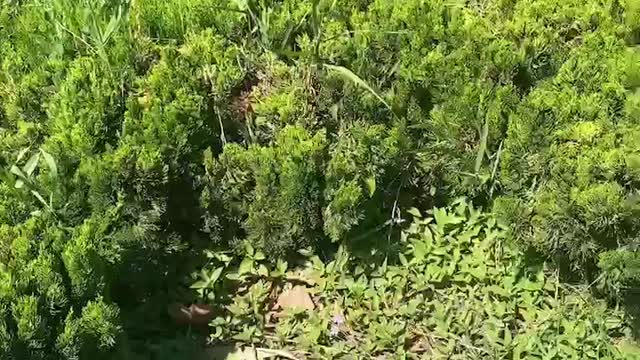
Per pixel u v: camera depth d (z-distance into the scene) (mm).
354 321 1241
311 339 1218
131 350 1183
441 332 1228
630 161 1163
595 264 1218
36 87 1306
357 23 1453
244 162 1255
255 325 1242
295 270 1309
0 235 1034
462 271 1288
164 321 1239
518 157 1255
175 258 1259
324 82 1347
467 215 1356
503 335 1229
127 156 1165
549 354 1188
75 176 1162
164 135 1211
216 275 1257
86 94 1256
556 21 1473
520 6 1512
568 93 1288
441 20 1442
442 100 1351
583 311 1244
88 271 1023
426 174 1350
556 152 1215
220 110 1321
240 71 1338
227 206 1273
